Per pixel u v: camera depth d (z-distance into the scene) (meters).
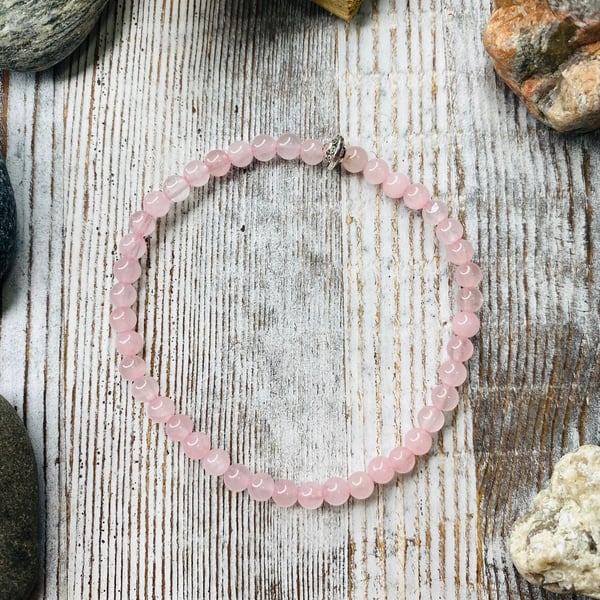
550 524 0.12
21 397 0.13
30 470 0.12
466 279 0.13
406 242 0.14
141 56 0.14
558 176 0.14
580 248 0.13
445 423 0.13
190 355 0.14
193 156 0.14
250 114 0.14
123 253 0.13
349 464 0.13
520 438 0.13
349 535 0.13
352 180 0.14
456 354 0.13
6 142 0.14
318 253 0.14
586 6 0.11
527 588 0.13
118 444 0.13
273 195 0.14
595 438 0.13
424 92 0.14
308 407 0.13
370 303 0.14
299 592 0.13
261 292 0.14
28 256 0.13
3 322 0.13
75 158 0.14
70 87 0.14
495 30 0.12
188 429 0.13
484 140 0.14
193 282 0.14
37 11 0.12
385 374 0.14
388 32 0.14
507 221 0.14
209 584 0.13
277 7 0.14
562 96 0.12
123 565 0.13
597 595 0.12
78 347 0.13
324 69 0.14
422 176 0.14
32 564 0.12
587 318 0.13
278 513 0.13
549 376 0.13
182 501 0.13
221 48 0.14
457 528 0.13
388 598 0.13
